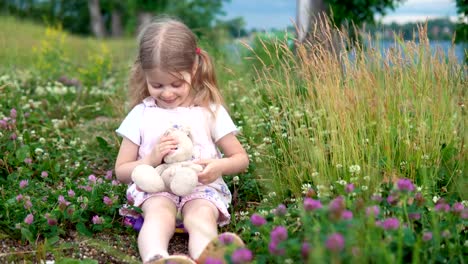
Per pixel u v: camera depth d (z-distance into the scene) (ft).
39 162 12.70
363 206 7.88
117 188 10.90
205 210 9.07
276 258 7.26
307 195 9.53
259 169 11.64
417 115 11.56
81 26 97.66
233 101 16.31
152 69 9.48
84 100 20.83
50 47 28.96
